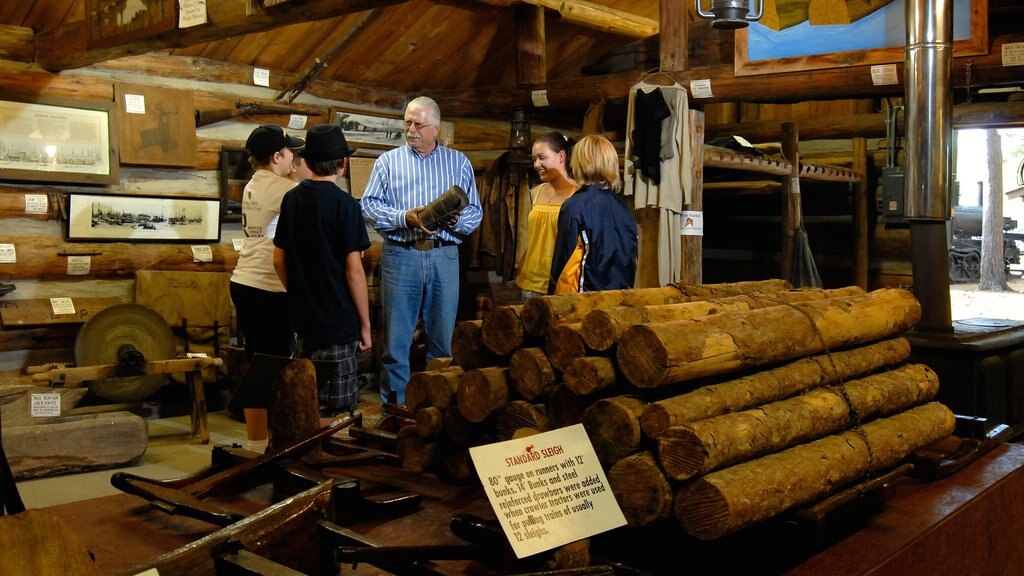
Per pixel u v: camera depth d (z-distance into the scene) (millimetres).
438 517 2186
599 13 7070
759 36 5582
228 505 2336
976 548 2426
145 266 6094
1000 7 5074
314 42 6434
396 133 7312
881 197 7824
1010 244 15781
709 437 1724
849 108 8523
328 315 4062
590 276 3740
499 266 7078
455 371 2297
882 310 2545
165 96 6059
